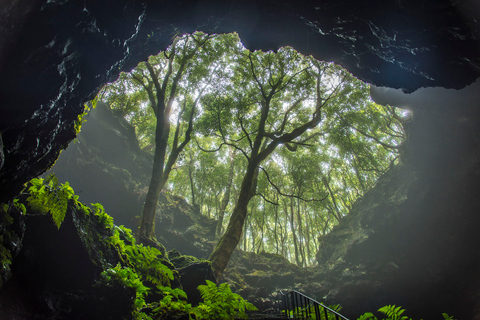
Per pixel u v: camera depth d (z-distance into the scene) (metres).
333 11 6.47
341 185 33.91
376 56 7.64
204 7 6.52
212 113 15.74
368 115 24.58
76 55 4.15
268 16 7.13
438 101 16.88
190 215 24.14
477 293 17.45
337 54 8.10
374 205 22.38
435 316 18.86
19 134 3.46
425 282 19.36
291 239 41.34
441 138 18.16
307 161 22.89
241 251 25.30
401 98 17.66
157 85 13.92
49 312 3.92
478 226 17.88
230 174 24.17
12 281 3.65
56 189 4.37
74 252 4.51
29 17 3.18
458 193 18.30
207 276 9.85
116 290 4.92
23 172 3.87
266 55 16.55
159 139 13.23
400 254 20.61
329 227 37.72
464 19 5.93
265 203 35.22
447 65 7.14
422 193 19.56
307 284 22.25
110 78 5.70
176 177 29.14
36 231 4.16
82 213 5.02
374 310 19.81
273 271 23.67
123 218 20.05
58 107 4.12
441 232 19.34
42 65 3.47
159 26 6.48
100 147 21.47
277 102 21.17
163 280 6.66
